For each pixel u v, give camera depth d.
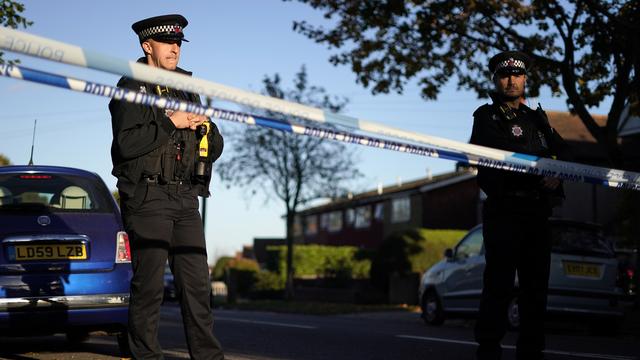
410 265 27.45
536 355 5.29
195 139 4.31
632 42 13.09
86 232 6.80
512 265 5.16
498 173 5.15
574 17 13.77
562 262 11.40
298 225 62.28
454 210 43.97
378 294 26.56
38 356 7.02
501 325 5.18
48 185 7.04
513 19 14.48
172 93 4.21
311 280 35.84
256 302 27.02
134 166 4.14
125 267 6.85
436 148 4.29
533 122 5.33
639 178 5.11
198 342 4.33
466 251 13.22
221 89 3.33
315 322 13.27
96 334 9.55
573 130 32.72
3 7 8.84
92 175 7.36
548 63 14.17
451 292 13.26
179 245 4.30
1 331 6.41
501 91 5.33
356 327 11.84
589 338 10.04
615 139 13.91
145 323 4.24
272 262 36.56
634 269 14.02
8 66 2.99
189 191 4.29
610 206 30.72
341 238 54.38
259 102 3.45
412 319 15.75
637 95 14.58
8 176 6.98
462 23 14.41
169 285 19.11
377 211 49.69
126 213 4.23
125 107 4.06
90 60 3.00
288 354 7.63
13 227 6.60
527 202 5.13
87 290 6.64
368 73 15.22
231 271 31.31
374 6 14.25
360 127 3.83
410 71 14.90
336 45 15.17
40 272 6.54
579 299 11.34
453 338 9.58
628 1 13.69
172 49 4.32
